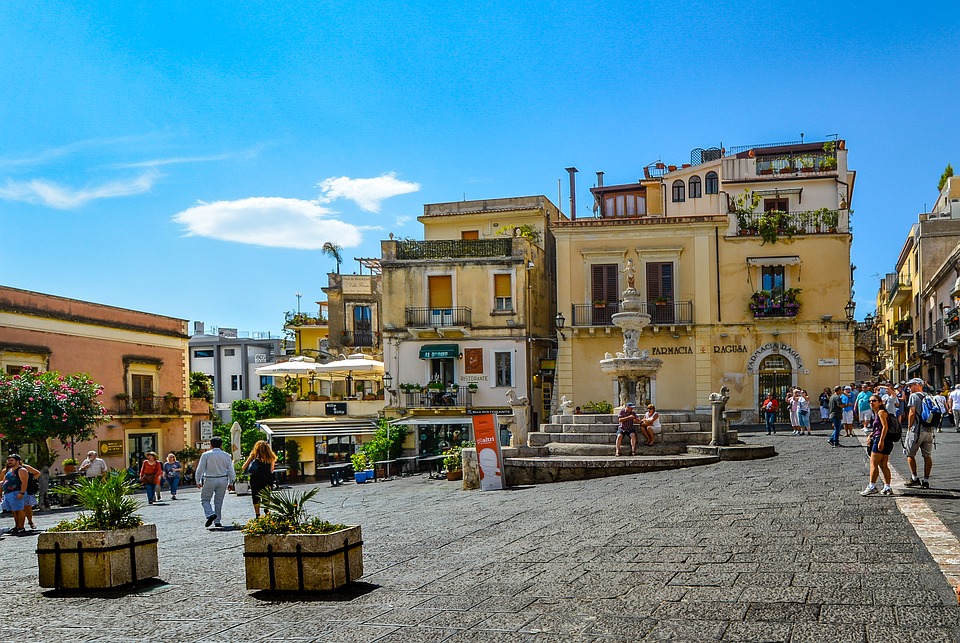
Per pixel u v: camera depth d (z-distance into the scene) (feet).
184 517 60.44
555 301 154.20
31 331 108.27
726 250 125.49
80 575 29.07
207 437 141.59
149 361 131.13
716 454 70.23
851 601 22.54
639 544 33.22
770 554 29.40
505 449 75.10
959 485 44.75
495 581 27.81
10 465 54.80
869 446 43.29
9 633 23.84
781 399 123.24
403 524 45.85
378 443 126.41
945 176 185.98
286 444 147.13
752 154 148.56
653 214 167.73
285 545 27.20
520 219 150.92
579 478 69.21
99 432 117.80
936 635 19.40
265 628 23.12
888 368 226.38
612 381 126.72
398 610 24.36
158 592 28.53
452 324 135.64
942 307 143.23
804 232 123.54
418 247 138.41
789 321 122.62
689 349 125.59
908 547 29.01
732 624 21.12
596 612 22.98
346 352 164.35
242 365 215.72
